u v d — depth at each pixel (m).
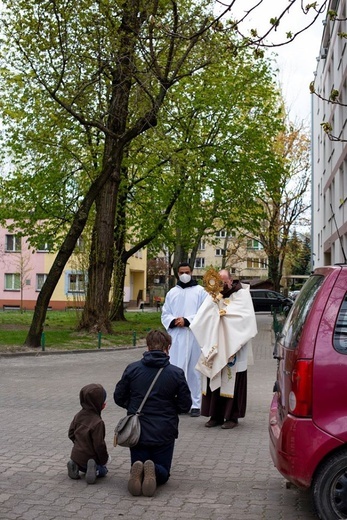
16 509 5.59
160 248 36.38
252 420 9.55
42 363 16.81
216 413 9.12
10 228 33.03
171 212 33.59
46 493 6.06
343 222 30.69
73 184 31.16
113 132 21.12
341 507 4.81
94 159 28.23
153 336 6.31
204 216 32.94
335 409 4.82
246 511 5.60
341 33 7.46
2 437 8.28
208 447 7.88
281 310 37.03
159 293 68.81
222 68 29.20
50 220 32.44
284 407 5.21
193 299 10.23
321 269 5.53
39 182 30.62
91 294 24.12
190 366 10.05
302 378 4.88
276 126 32.75
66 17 17.25
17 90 23.88
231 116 31.72
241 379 9.05
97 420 6.52
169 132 30.03
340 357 4.87
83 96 18.94
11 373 14.70
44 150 26.77
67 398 11.30
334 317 4.96
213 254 86.06
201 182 31.41
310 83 7.46
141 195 33.06
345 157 30.98
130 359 18.05
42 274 59.00
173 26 15.98
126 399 6.33
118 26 17.62
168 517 5.44
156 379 6.14
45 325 28.28
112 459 7.34
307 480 4.81
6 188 31.45
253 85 31.88
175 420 6.20
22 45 18.03
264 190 33.66
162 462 6.18
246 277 81.31
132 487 5.96
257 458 7.37
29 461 7.16
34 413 9.89
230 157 31.41
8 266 59.25
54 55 18.25
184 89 30.28
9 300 59.31
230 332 8.90
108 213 24.11
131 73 17.48
